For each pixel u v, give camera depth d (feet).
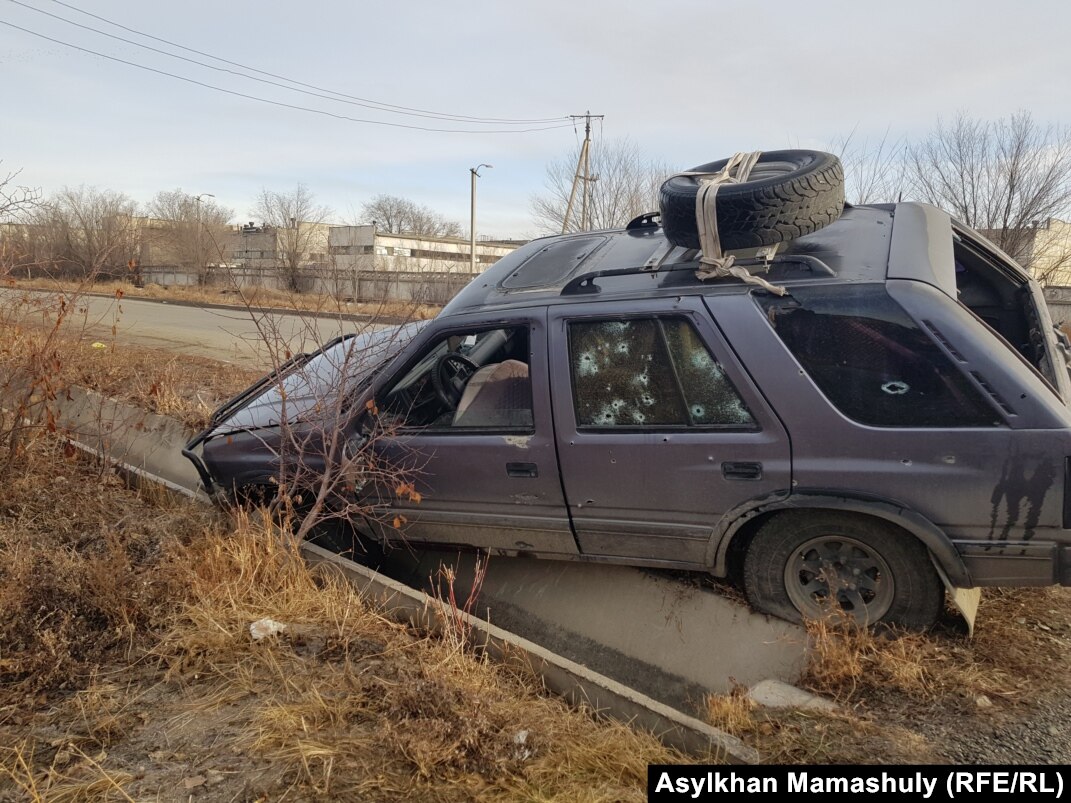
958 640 10.12
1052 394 9.09
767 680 9.86
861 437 9.50
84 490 14.75
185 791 7.36
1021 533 9.05
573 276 12.06
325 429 12.64
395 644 10.21
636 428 10.60
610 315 10.74
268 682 9.32
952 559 9.34
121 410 20.71
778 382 9.86
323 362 15.05
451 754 7.84
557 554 11.69
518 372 12.12
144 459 18.13
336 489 12.82
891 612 9.98
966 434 9.10
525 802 7.33
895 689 9.25
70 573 10.85
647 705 8.87
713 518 10.36
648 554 11.03
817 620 10.04
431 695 8.57
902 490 9.39
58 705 8.85
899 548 9.71
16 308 17.29
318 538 13.50
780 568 10.37
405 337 13.62
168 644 9.98
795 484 9.84
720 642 10.70
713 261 10.36
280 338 15.70
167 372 23.99
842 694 9.31
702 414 10.31
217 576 11.43
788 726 8.76
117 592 10.59
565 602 12.10
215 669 9.51
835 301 9.78
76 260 20.22
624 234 13.73
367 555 13.97
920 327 9.37
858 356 9.62
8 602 10.25
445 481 11.94
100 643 9.92
